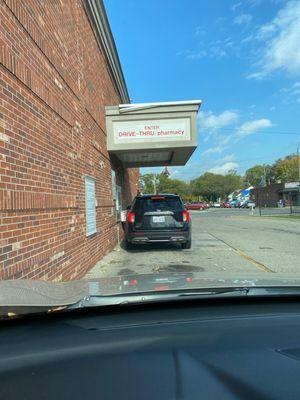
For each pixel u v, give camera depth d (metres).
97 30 12.98
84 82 10.61
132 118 15.40
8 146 5.31
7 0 5.41
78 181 9.48
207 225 26.91
